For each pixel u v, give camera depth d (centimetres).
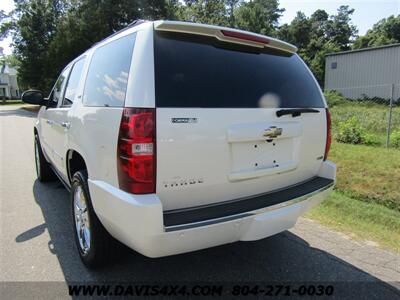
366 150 720
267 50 282
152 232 200
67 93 371
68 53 2406
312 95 303
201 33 237
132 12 2505
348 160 632
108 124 227
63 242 342
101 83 266
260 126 246
